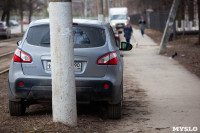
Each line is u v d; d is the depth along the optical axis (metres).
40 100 9.33
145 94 14.50
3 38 55.28
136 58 29.12
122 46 11.57
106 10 67.56
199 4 39.28
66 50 8.17
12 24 124.62
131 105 12.15
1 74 19.47
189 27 55.19
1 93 13.80
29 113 10.30
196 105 12.05
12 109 9.65
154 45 42.59
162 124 9.31
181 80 18.20
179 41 45.81
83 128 8.46
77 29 9.47
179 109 11.38
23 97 9.24
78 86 9.09
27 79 9.13
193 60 26.77
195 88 15.84
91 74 9.19
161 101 12.89
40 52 9.21
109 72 9.24
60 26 8.09
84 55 9.17
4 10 77.81
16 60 9.30
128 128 8.85
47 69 9.19
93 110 10.99
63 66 8.21
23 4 81.31
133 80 18.38
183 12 55.78
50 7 8.12
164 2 55.91
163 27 58.25
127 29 35.31
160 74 20.39
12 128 8.25
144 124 9.30
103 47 9.33
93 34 9.46
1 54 30.50
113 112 9.65
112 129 8.70
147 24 85.25
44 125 8.31
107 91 9.17
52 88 8.38
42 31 9.48
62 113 8.35
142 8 110.06
